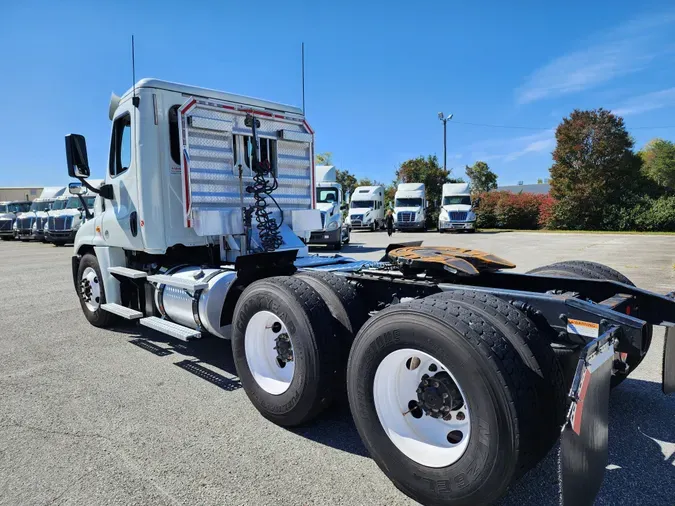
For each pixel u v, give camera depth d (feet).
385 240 78.07
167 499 8.59
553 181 111.55
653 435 10.61
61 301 27.89
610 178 107.14
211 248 17.28
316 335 10.30
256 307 11.44
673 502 8.24
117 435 11.08
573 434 6.57
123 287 19.60
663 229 98.94
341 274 12.81
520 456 7.13
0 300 28.40
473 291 9.30
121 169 17.92
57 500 8.60
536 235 88.22
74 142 17.17
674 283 28.71
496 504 8.24
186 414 12.18
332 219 57.31
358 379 9.07
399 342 8.36
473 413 7.41
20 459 10.08
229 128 16.44
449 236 86.94
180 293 15.35
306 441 10.74
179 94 16.70
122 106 17.20
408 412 8.91
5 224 95.04
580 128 107.14
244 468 9.61
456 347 7.54
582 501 6.84
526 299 9.42
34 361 16.61
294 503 8.43
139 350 17.76
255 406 11.78
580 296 10.87
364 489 8.86
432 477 7.98
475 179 189.16
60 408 12.62
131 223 17.26
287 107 18.94
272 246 16.47
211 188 16.24
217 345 18.39
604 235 85.87
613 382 11.85
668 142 202.08
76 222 73.51
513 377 7.22
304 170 19.57
